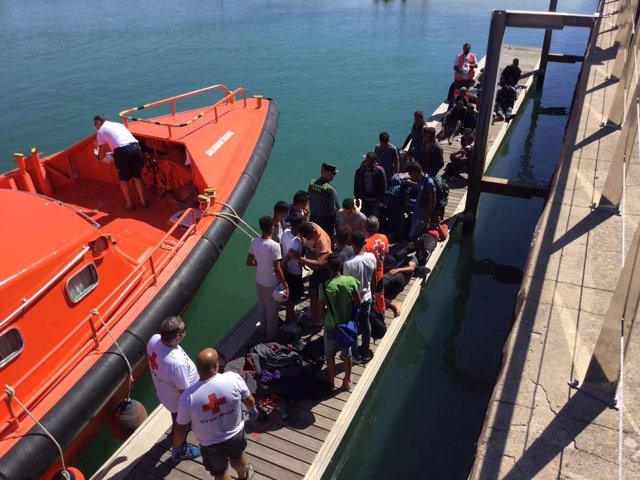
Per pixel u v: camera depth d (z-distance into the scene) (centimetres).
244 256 995
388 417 671
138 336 604
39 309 527
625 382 348
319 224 724
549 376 363
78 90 1862
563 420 332
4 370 493
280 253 579
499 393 353
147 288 662
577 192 583
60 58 2291
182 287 685
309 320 673
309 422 545
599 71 974
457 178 1113
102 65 2172
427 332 823
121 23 3056
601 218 535
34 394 512
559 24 802
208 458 411
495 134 1370
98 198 866
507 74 1625
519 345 389
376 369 627
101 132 789
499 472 306
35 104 1728
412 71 2073
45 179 862
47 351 533
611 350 335
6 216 576
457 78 1454
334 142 1472
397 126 1565
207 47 2467
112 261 627
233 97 1123
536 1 3509
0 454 466
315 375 572
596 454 312
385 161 870
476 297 904
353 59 2242
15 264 519
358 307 533
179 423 402
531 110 1827
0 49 2461
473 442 634
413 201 850
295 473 493
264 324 634
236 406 402
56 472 503
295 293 641
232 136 977
